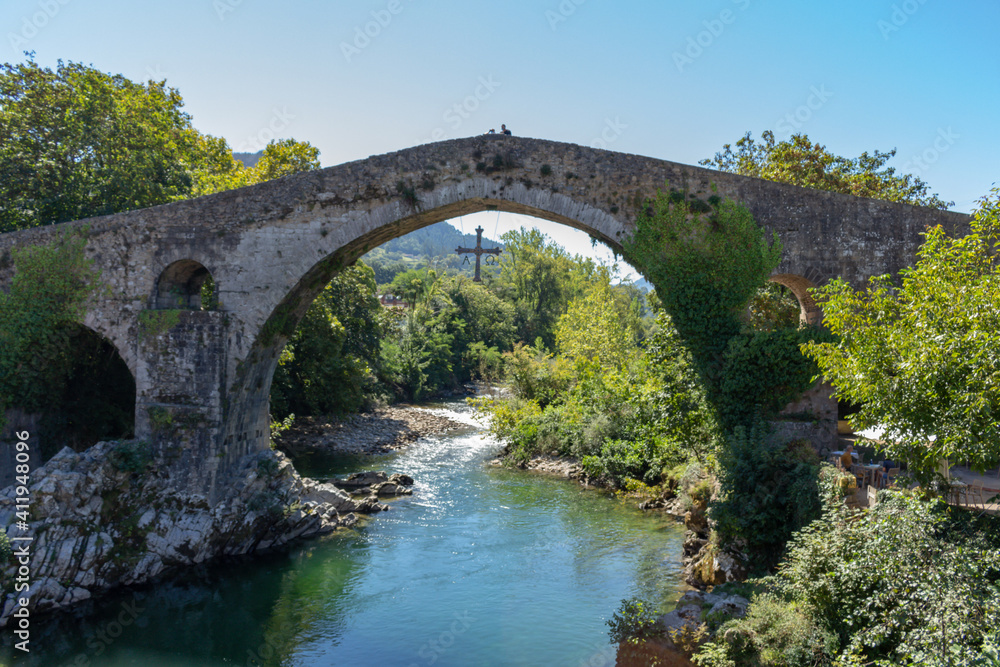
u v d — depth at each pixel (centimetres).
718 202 2023
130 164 2608
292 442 3619
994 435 962
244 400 2228
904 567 1022
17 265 2122
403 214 2095
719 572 1648
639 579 1794
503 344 7638
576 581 1803
